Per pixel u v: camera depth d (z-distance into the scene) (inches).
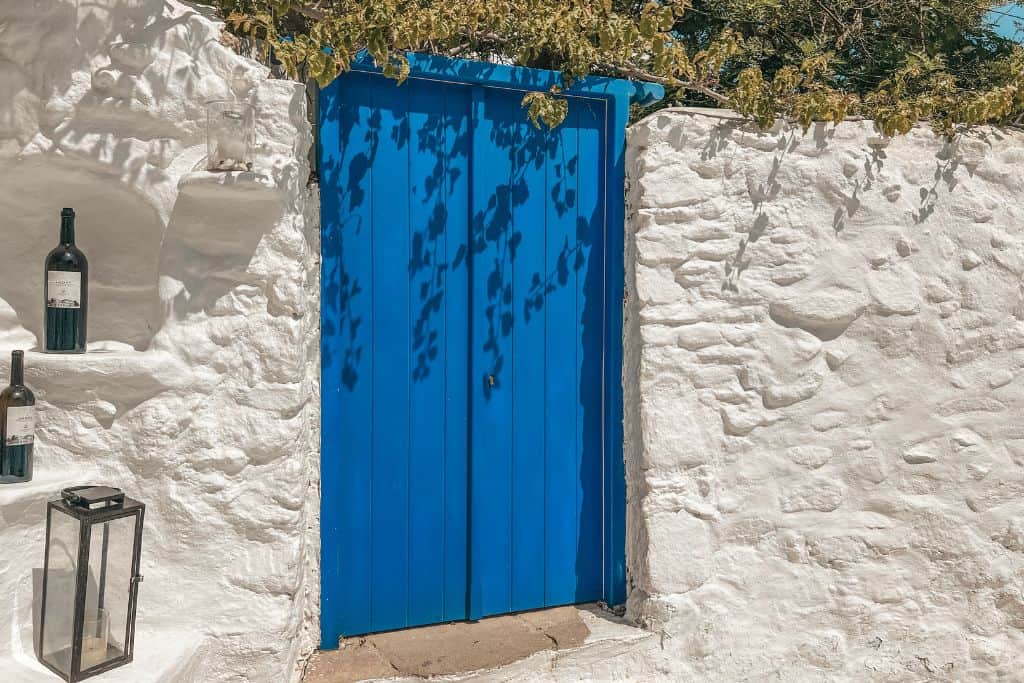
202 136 104.0
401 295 122.3
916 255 137.6
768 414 132.3
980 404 141.6
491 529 128.1
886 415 137.2
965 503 141.3
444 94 124.7
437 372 125.0
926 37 207.6
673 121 127.8
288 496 106.5
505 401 128.4
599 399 135.3
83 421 100.5
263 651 104.7
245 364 105.1
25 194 104.7
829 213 133.7
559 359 132.1
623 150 133.0
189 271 103.8
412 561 124.2
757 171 131.0
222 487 104.5
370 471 121.0
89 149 99.3
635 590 129.9
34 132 98.8
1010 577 143.6
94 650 91.0
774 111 131.9
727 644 130.3
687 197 128.3
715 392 130.2
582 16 126.3
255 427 105.3
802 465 133.9
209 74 103.8
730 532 131.1
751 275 131.2
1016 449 143.7
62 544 90.9
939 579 140.4
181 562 103.3
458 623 127.1
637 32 125.0
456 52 124.0
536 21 123.4
